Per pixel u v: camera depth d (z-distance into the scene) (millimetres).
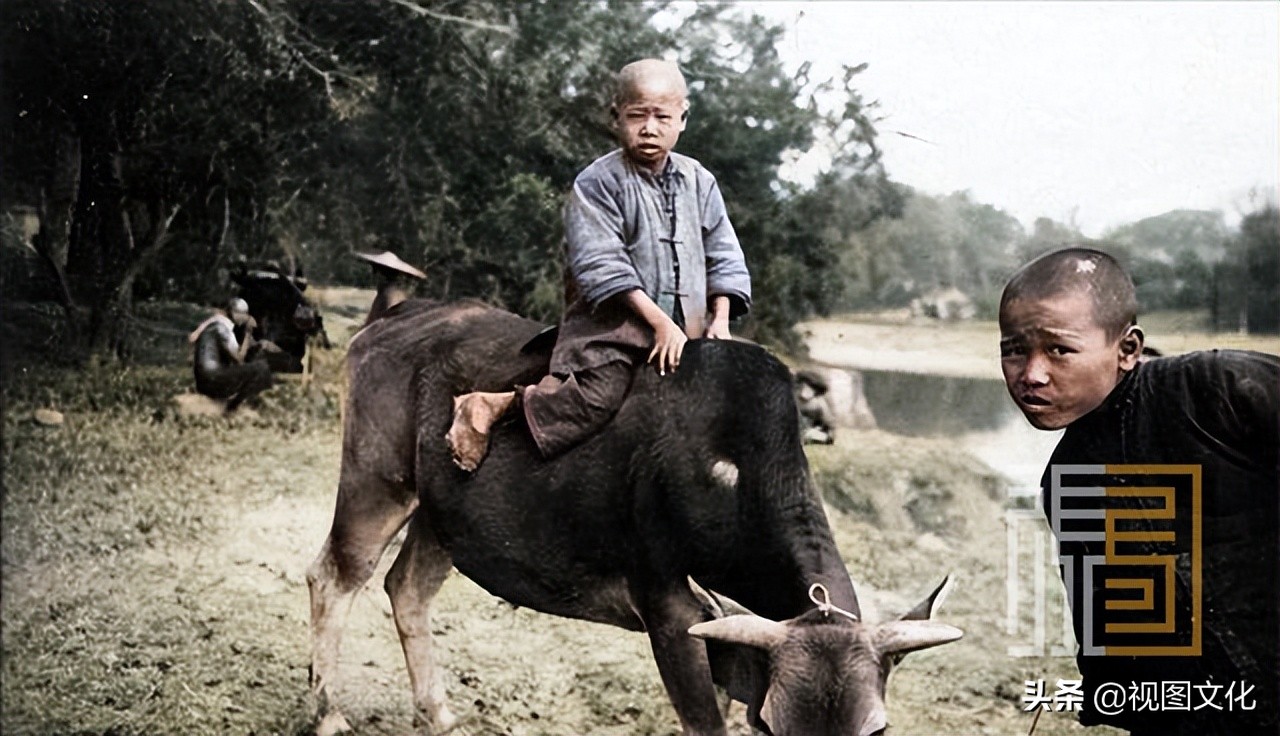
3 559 4516
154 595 4480
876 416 4609
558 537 3785
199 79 4777
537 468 3785
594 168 3855
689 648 3635
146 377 4703
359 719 4184
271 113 4785
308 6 4805
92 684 4320
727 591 3641
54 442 4625
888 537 4484
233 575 4500
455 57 4801
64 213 4789
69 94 4797
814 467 4535
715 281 3934
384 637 4316
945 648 4410
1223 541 4184
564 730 4172
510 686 4258
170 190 4773
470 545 3910
